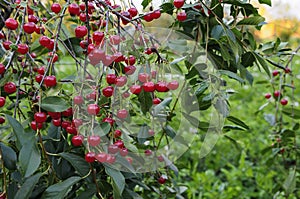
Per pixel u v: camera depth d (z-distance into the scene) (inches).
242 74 53.4
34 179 41.4
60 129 47.7
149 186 62.9
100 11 45.3
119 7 38.9
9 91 40.1
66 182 41.3
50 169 47.3
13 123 38.3
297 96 152.0
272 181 100.7
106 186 48.1
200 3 47.8
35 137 38.5
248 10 55.2
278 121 81.7
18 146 38.2
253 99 150.9
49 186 43.2
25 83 48.9
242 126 57.2
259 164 110.7
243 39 56.8
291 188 75.9
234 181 107.5
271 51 61.8
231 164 117.2
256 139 119.5
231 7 56.0
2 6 47.4
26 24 39.4
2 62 38.1
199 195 98.4
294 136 77.4
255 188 109.6
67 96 43.9
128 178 52.6
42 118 37.9
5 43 44.4
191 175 113.9
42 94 41.9
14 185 47.4
